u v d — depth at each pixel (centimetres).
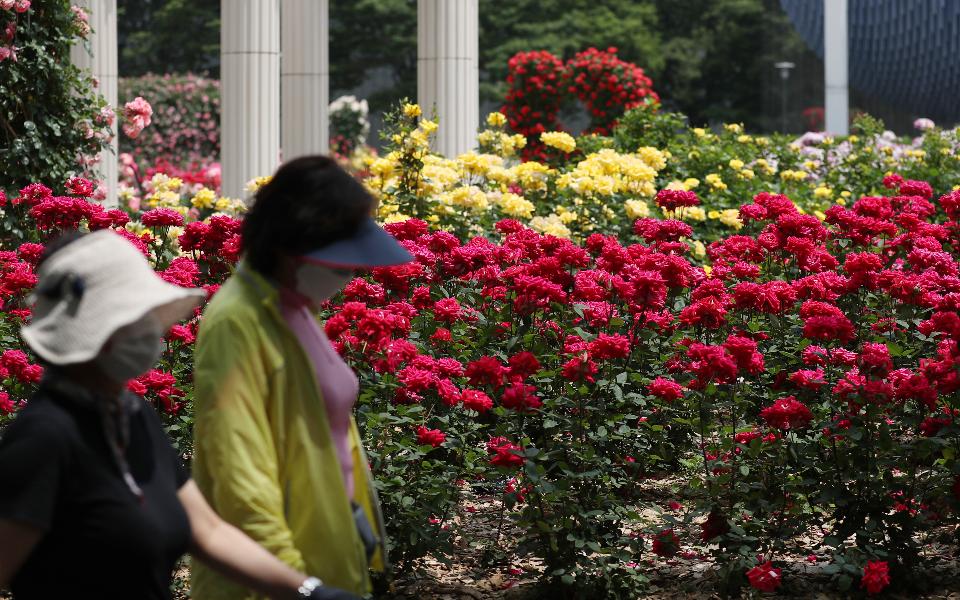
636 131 1532
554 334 691
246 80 1369
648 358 695
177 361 649
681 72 4894
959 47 3416
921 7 3422
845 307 767
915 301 705
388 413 598
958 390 601
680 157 1398
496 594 607
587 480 604
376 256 351
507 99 2216
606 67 2158
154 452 320
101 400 303
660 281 634
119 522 299
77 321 293
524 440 573
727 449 609
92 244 301
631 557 600
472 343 706
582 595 586
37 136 1080
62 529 296
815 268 803
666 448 732
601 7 4588
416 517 587
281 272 362
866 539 595
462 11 1514
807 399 632
